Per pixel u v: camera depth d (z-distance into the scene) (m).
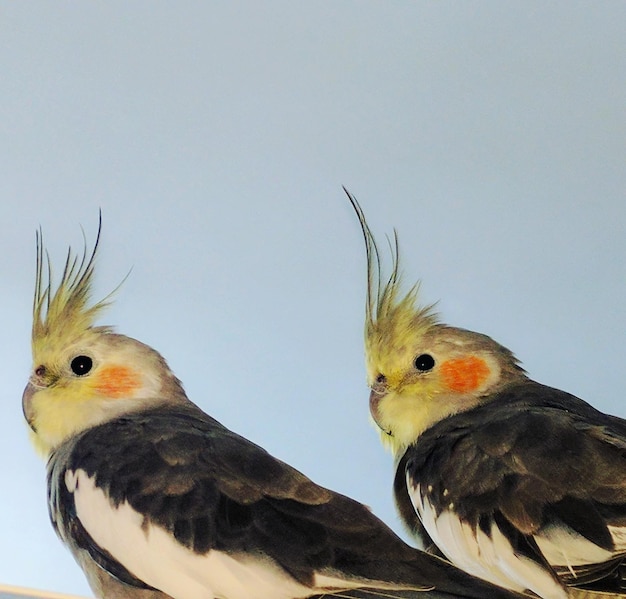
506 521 0.42
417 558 0.43
